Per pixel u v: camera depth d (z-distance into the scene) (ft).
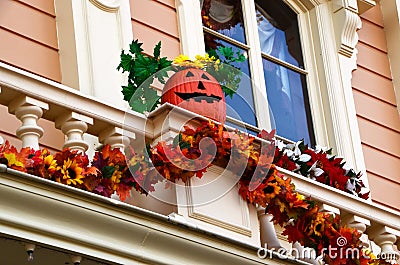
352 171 34.30
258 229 29.43
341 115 40.75
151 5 37.24
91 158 31.45
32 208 25.44
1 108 32.19
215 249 27.66
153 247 26.96
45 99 27.96
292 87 41.06
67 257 26.17
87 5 34.94
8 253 25.73
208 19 39.55
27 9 34.42
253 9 40.96
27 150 26.13
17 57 33.55
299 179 30.91
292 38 41.98
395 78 43.11
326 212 31.12
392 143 41.83
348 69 41.96
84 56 34.17
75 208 25.86
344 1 42.32
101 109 28.73
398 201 40.81
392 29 43.65
